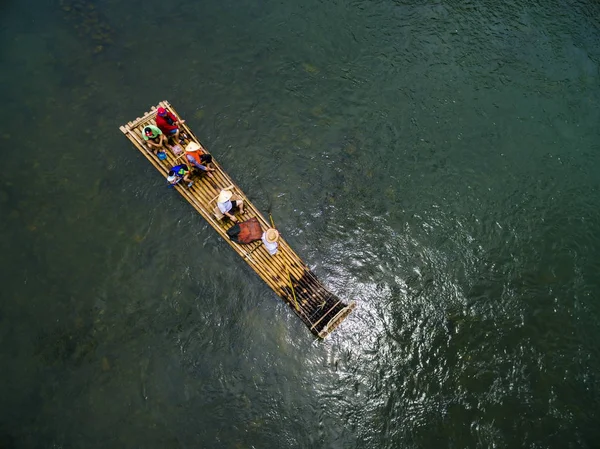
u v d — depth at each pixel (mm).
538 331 13383
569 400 12562
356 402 12508
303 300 13367
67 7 17000
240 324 13203
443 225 14789
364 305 13594
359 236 14500
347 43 17656
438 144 16109
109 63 16281
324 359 12969
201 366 12703
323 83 16844
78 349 12617
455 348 13102
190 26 17297
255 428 12172
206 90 16281
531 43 18359
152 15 17297
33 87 15578
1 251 13422
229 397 12430
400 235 14578
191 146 13266
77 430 11844
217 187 14195
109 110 15555
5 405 11906
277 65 16984
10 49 16094
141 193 14484
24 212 13930
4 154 14562
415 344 13148
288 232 14391
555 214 15141
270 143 15664
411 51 17734
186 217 14289
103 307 13125
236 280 13680
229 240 13578
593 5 19484
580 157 16219
